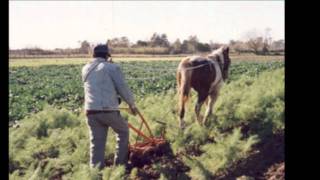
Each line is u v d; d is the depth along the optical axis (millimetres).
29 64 27562
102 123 8453
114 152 9289
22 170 9406
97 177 8078
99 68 8344
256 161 8383
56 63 26250
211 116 9961
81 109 13719
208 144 8797
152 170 8477
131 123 10039
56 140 10008
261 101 9977
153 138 9086
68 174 8734
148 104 12242
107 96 8320
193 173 8102
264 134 9016
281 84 10047
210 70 9930
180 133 9227
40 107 16266
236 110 9766
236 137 8492
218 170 8227
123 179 8117
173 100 11453
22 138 10281
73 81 23422
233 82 12680
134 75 17891
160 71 17719
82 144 9469
